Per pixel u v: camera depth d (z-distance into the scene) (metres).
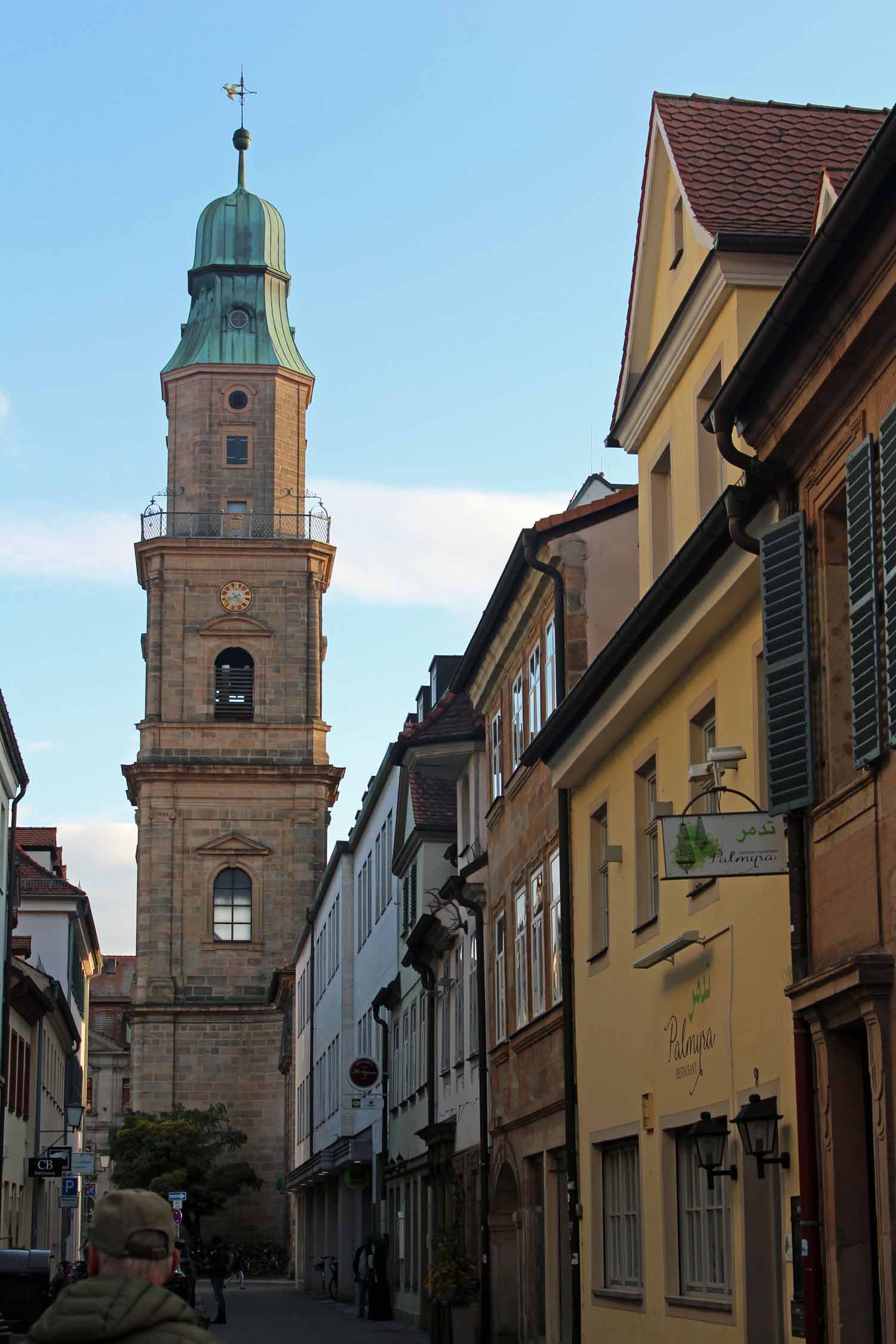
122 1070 133.12
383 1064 50.91
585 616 24.78
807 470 14.07
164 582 91.06
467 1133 33.75
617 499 25.14
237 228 96.00
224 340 94.44
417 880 42.28
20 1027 52.56
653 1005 19.30
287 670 90.94
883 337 12.27
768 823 14.26
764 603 14.39
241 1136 83.50
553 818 25.25
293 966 84.62
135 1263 5.42
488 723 31.70
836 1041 13.34
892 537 12.16
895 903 12.16
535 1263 27.20
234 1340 39.47
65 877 91.06
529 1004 27.25
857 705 12.75
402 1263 47.25
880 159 10.77
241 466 93.19
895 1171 11.93
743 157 19.17
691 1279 17.97
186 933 88.50
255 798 89.81
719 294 17.67
